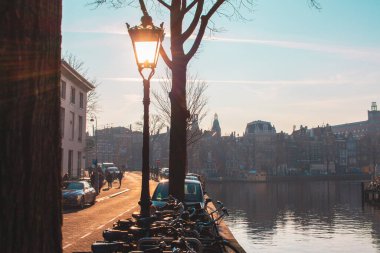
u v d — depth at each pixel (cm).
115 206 2909
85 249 1289
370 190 7031
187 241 622
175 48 1284
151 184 5750
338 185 14200
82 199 2731
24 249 245
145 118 945
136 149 16350
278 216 5775
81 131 5400
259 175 15675
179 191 1293
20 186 245
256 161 16975
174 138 1302
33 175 251
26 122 249
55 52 270
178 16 1259
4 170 239
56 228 269
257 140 17238
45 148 261
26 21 248
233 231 4394
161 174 7644
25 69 248
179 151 1299
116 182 6366
